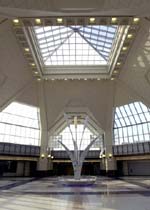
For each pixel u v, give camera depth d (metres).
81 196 12.34
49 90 33.75
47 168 36.75
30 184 21.11
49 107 35.44
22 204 10.04
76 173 24.38
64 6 13.28
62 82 32.78
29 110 36.19
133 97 32.50
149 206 9.17
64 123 40.62
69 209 8.76
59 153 40.91
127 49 23.78
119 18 18.11
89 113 36.25
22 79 28.83
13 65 24.56
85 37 26.92
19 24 18.97
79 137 43.75
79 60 31.06
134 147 33.94
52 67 31.16
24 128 37.44
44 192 14.48
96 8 13.48
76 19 18.06
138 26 19.56
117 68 28.58
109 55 28.95
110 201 10.52
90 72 31.12
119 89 33.03
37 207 9.28
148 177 31.50
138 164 37.34
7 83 26.08
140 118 35.66
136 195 12.53
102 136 38.94
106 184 20.16
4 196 12.71
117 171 36.75
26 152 34.72
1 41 20.03
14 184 21.20
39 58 27.41
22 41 22.11
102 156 38.03
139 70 25.98
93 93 34.16
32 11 13.55
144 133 35.59
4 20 18.12
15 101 32.56
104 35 25.45
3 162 37.66
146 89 28.06
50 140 39.78
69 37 26.92
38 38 24.52
